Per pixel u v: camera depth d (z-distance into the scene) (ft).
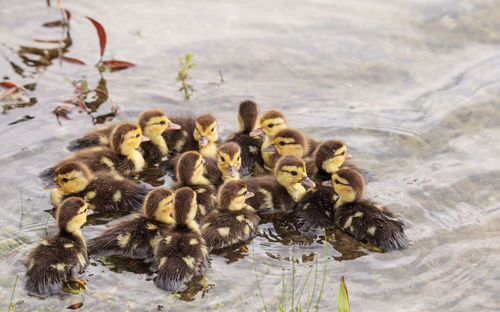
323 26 50.52
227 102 41.88
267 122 37.37
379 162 35.86
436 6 52.75
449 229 30.19
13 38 47.01
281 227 31.07
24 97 40.65
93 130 37.11
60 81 42.73
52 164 34.37
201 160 33.24
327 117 40.40
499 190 33.06
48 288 25.25
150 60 45.80
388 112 40.75
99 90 41.52
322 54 47.06
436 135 38.29
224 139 38.68
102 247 27.96
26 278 25.70
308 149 36.86
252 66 45.70
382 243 29.01
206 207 31.58
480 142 37.40
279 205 32.60
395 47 47.80
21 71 43.29
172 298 25.26
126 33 48.75
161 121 37.32
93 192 31.40
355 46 47.93
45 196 31.91
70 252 26.61
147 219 29.32
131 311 24.52
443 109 40.78
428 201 32.37
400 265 27.68
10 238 28.58
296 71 45.29
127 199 31.78
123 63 44.73
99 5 52.65
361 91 43.21
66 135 37.32
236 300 25.31
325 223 31.30
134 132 35.27
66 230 27.50
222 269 27.27
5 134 36.91
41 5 51.67
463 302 25.59
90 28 49.06
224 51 47.21
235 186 30.32
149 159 37.32
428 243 29.14
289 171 32.53
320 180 34.06
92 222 30.50
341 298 22.48
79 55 45.62
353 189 30.89
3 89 41.34
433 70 45.24
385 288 26.30
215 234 28.86
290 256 28.48
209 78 44.29
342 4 53.52
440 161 35.81
